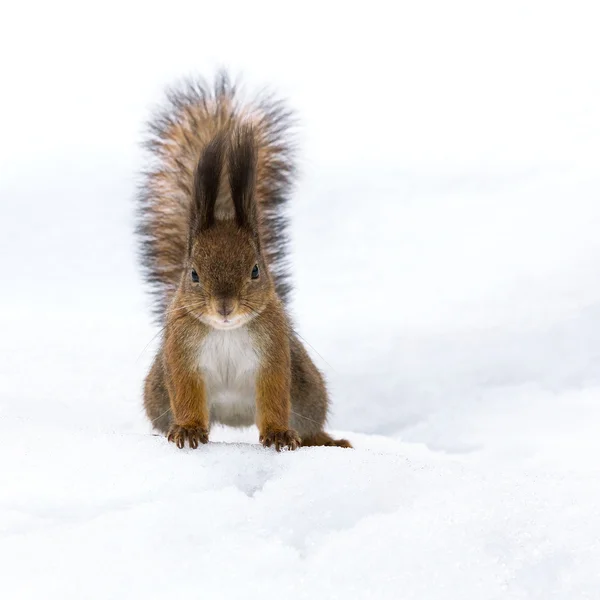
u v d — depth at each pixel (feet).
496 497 24.45
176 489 25.82
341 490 25.03
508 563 21.99
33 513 24.45
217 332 30.53
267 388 30.81
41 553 22.21
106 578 21.29
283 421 30.81
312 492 24.97
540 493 24.81
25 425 29.96
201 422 30.58
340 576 21.50
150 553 22.22
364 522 23.59
